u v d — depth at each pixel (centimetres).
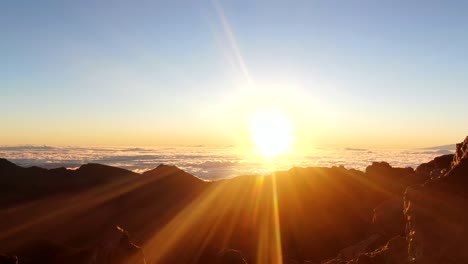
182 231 3141
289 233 3034
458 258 800
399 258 1071
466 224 833
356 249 1727
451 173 936
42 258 1695
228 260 1686
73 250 1670
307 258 2689
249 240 2984
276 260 2622
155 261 2494
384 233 1641
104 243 1317
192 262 2503
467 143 1052
